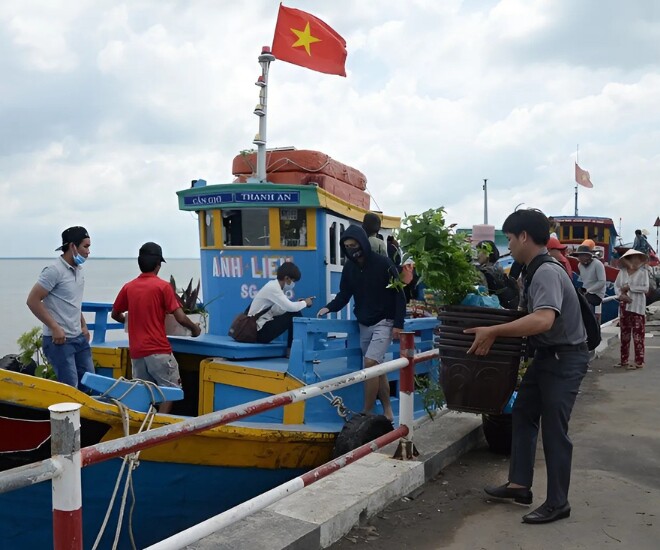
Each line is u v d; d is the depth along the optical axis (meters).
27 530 4.88
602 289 12.41
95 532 4.99
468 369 4.69
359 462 5.16
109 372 7.40
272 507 4.22
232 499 5.59
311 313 7.58
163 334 6.34
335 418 6.43
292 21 8.35
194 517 5.42
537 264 4.27
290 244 7.66
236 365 6.65
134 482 5.02
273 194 7.45
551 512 4.39
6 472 2.57
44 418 4.62
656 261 24.97
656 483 5.16
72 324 6.29
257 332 7.09
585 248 12.47
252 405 3.80
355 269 6.68
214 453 5.33
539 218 4.35
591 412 7.75
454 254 5.11
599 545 4.03
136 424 4.84
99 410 4.66
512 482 4.75
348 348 6.77
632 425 7.08
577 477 5.30
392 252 9.63
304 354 6.23
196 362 7.75
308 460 5.95
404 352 5.32
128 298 6.34
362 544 4.07
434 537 4.18
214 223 7.90
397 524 4.39
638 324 10.87
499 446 5.91
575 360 4.33
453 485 5.14
